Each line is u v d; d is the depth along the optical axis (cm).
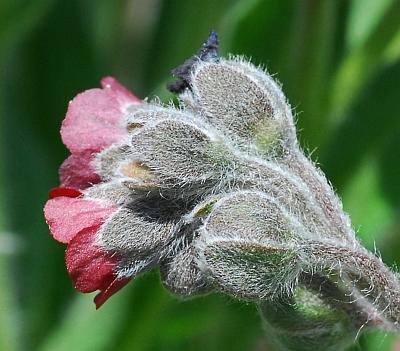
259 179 10
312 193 10
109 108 10
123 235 10
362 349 11
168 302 12
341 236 10
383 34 12
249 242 9
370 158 12
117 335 12
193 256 10
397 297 10
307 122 12
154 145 10
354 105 12
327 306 10
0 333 12
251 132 10
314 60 12
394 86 12
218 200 10
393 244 12
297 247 10
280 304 10
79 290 10
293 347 10
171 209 10
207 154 10
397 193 12
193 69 10
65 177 10
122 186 10
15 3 12
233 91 10
